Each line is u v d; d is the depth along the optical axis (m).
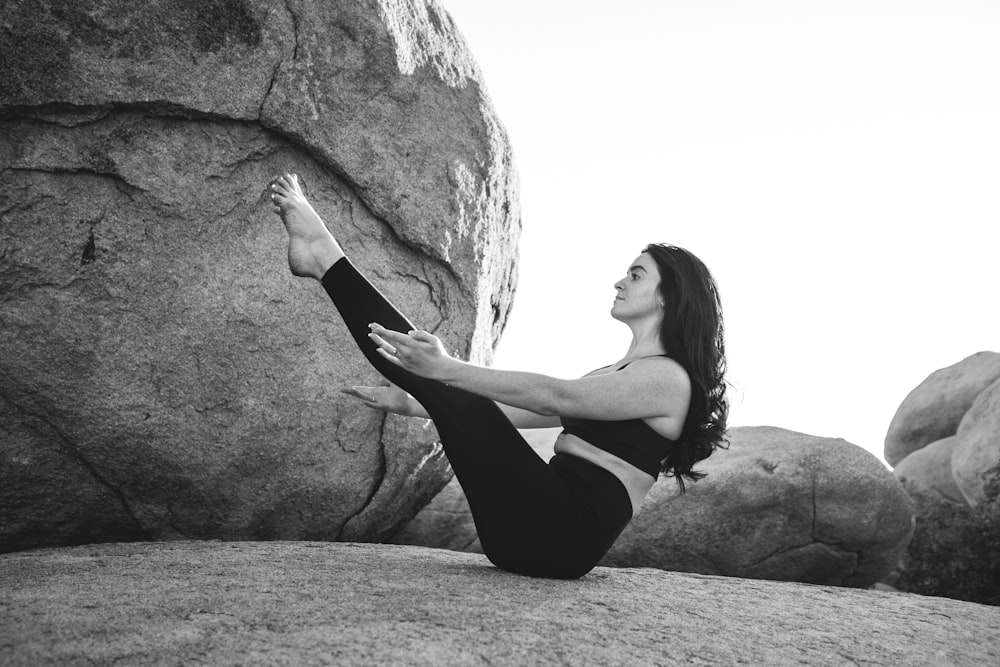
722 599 2.84
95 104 3.36
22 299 3.32
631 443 2.83
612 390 2.75
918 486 10.62
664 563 5.17
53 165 3.33
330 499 4.02
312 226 2.92
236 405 3.71
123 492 3.66
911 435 11.68
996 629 2.85
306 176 3.80
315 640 1.94
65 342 3.39
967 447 9.51
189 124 3.54
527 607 2.35
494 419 2.69
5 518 3.51
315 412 3.86
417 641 1.97
